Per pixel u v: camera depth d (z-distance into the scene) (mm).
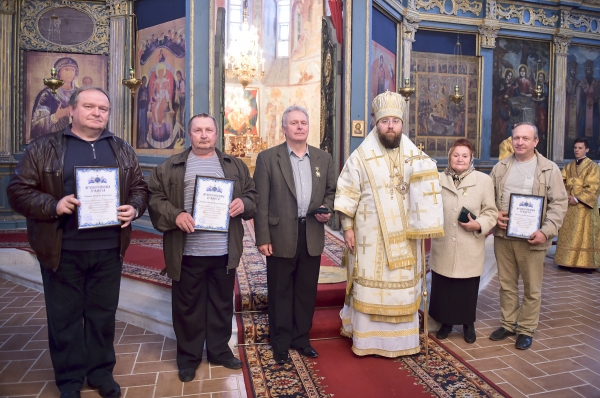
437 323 4059
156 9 7770
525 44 10492
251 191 3215
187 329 3156
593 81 11094
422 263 3381
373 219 3365
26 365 3365
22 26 7945
